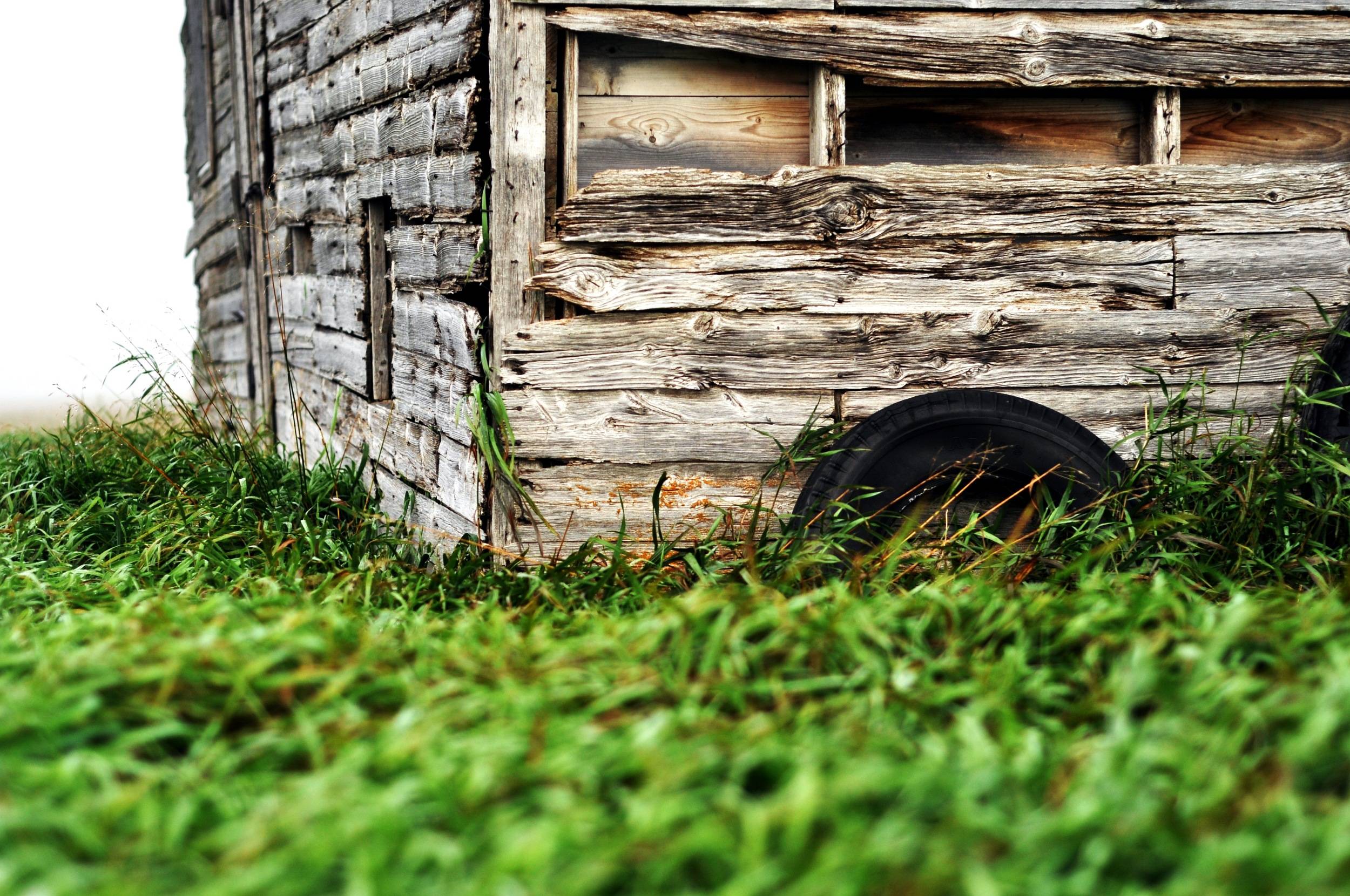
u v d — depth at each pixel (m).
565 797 2.79
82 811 2.79
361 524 4.35
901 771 2.84
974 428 4.01
